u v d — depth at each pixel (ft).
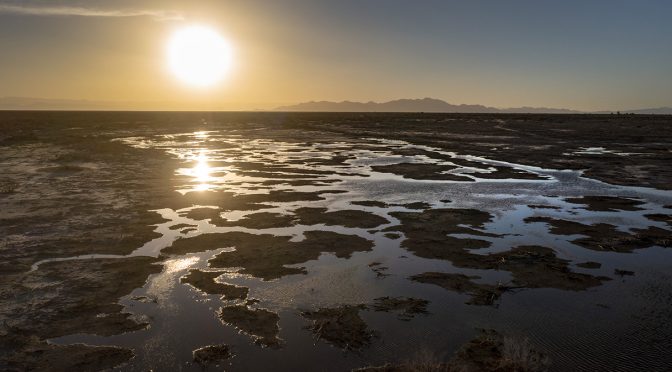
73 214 49.93
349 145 140.36
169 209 52.95
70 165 86.58
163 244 40.01
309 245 39.96
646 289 30.60
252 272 33.71
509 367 21.53
